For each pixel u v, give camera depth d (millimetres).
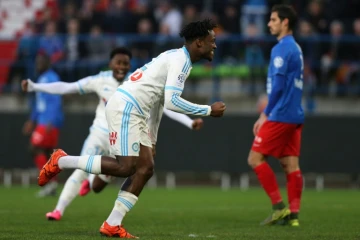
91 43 60000
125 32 62062
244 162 54719
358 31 59250
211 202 41844
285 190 52875
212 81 59500
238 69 59062
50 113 46688
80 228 26141
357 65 58688
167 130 55125
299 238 23500
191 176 60562
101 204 39750
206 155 55031
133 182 22625
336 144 54438
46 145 47188
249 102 58938
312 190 54656
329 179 59062
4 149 56344
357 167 54312
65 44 60188
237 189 54625
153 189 54250
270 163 54812
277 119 28750
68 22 62000
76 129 55219
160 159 55219
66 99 59906
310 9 60375
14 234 23719
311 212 35250
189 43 22672
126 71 29391
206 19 22625
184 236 23578
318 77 58781
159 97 22859
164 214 33844
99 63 59562
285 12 29047
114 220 22484
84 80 29531
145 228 26922
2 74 62656
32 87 28500
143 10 62438
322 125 54500
